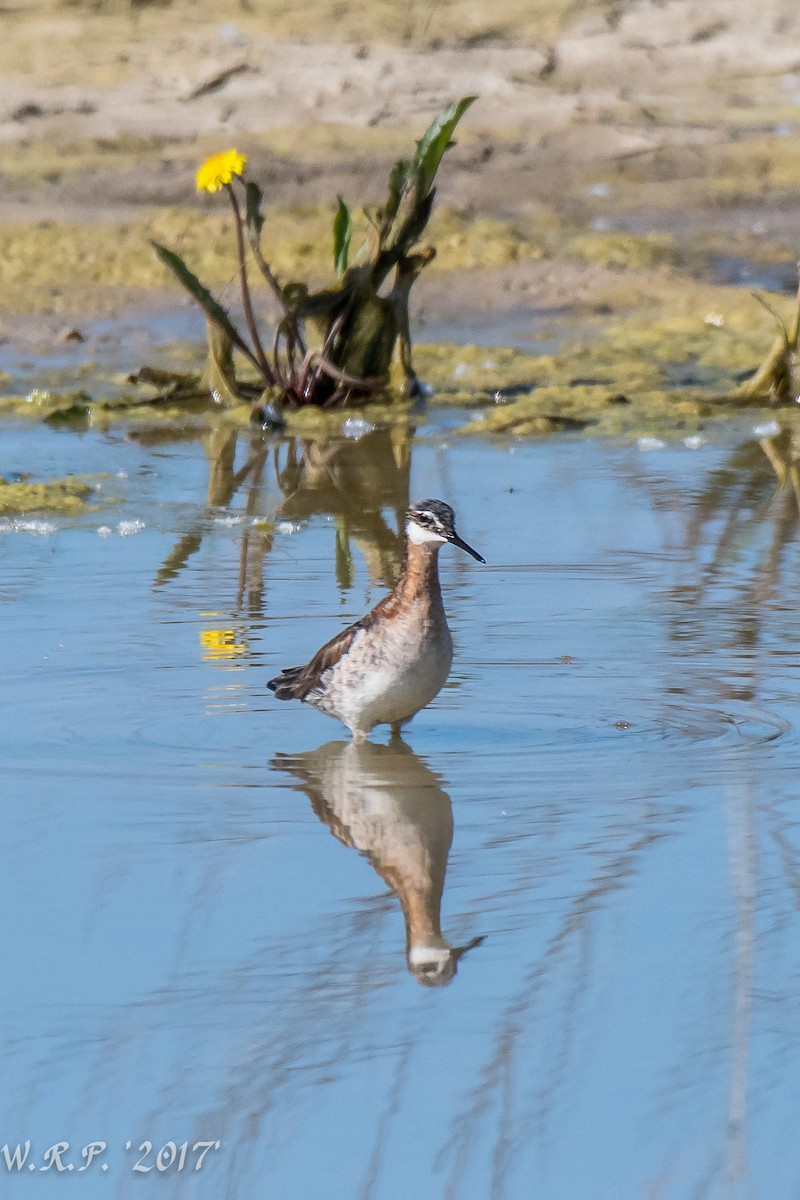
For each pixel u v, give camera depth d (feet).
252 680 45.44
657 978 29.53
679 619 50.62
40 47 155.94
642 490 67.21
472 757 40.32
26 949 30.76
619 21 162.61
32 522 62.85
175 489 68.33
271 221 117.50
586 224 122.42
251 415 79.41
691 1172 24.44
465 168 135.44
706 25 161.99
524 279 109.29
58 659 46.80
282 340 94.58
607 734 41.47
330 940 31.07
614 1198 24.02
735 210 126.11
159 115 144.36
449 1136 25.38
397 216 83.46
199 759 40.04
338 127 141.69
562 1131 25.44
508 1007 28.71
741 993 28.99
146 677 45.50
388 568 56.85
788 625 50.16
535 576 55.47
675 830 35.58
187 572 56.18
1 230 116.98
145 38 156.66
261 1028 28.12
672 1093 26.30
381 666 40.86
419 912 31.96
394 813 36.63
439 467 71.67
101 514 64.34
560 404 82.48
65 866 34.06
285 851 34.88
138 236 114.73
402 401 84.07
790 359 83.05
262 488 68.54
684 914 31.86
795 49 160.35
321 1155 25.05
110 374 88.07
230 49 153.28
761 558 57.72
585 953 30.30
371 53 153.38
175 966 30.07
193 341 94.68
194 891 32.96
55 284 106.73
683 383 86.94
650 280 107.86
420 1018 28.40
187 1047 27.61
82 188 127.85
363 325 83.71
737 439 76.33
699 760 39.60
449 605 52.29
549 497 66.28
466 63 153.89
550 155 138.41
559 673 45.98
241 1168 24.85
